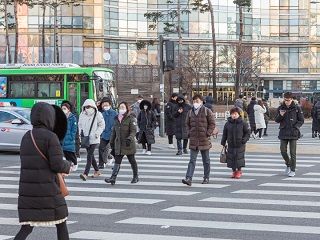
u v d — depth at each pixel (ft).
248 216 37.60
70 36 253.65
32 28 249.75
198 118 52.06
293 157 58.13
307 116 206.80
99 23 257.96
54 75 110.93
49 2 232.94
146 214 38.60
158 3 279.49
